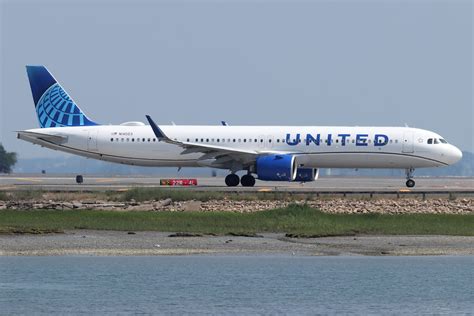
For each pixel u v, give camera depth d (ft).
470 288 374.02
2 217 538.88
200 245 462.60
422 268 412.98
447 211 584.81
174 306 342.44
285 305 345.31
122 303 346.95
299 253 446.19
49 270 402.93
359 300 353.92
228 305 345.31
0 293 361.51
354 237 494.59
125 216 545.85
